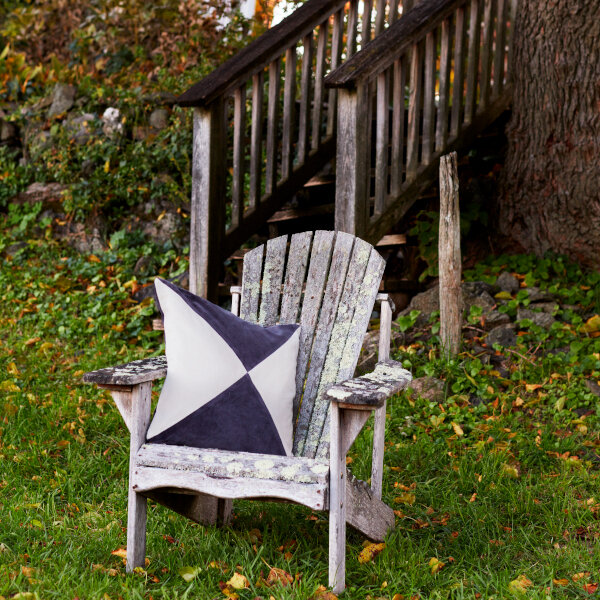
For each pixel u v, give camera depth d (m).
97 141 5.98
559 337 4.08
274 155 5.00
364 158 4.30
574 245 4.76
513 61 5.11
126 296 5.09
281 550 2.49
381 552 2.44
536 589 2.24
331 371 2.65
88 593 2.14
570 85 4.69
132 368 2.38
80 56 7.23
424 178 4.78
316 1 5.10
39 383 3.98
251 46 4.85
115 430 3.52
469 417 3.56
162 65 6.95
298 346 2.64
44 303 5.06
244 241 4.87
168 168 5.84
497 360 4.03
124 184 5.81
